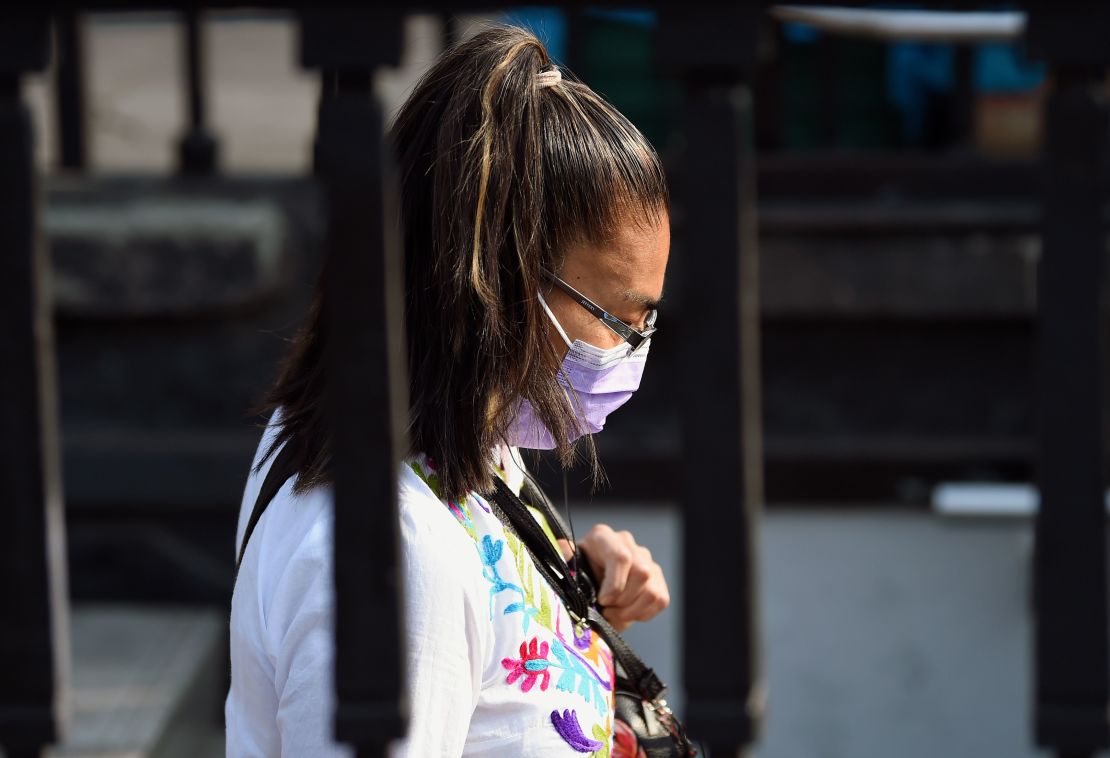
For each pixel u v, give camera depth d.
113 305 12.02
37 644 2.71
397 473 2.61
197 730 11.32
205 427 12.59
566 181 3.69
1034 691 2.56
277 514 3.60
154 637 11.82
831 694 12.63
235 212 12.21
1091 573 2.49
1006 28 11.05
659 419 12.48
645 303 3.86
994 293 12.03
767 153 12.51
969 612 12.41
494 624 3.61
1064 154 2.41
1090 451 2.46
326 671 3.23
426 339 3.63
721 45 2.44
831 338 12.53
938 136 13.85
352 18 2.49
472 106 3.57
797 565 12.60
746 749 2.66
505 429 3.73
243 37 19.61
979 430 12.48
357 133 2.52
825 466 12.49
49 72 2.60
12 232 2.61
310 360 3.95
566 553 4.53
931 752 12.56
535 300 3.65
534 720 3.65
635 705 4.21
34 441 2.65
